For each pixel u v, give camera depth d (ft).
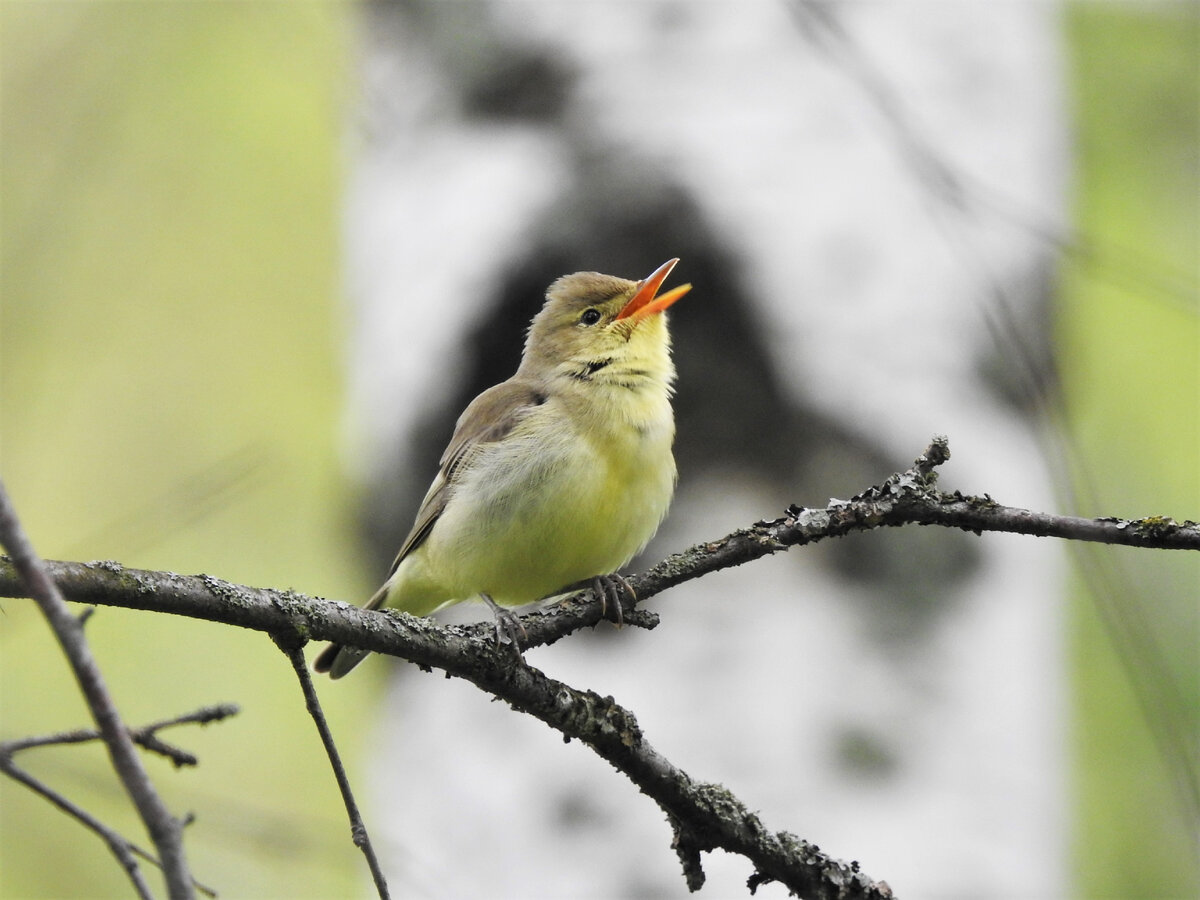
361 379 36.47
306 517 57.82
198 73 57.98
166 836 13.61
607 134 34.12
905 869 29.91
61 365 57.98
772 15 33.71
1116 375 56.90
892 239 32.58
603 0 34.83
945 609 31.53
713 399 32.83
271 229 60.44
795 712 30.89
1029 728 31.24
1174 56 58.49
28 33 56.34
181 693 54.75
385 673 34.35
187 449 58.59
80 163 56.08
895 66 33.78
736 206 33.01
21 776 16.12
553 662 32.01
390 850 29.78
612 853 31.01
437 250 35.14
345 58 39.11
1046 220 33.47
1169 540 20.90
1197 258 57.67
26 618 44.73
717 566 24.48
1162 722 25.45
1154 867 50.60
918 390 32.22
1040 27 35.65
